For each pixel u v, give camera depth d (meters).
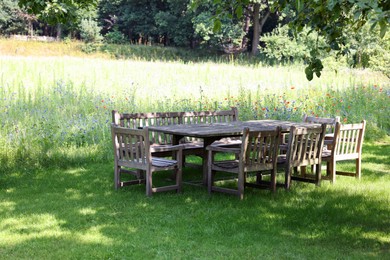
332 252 4.94
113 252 4.88
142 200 6.94
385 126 13.20
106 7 54.66
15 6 51.50
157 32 53.84
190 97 14.28
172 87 15.80
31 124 10.29
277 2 5.36
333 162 8.05
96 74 18.11
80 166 9.22
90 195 7.20
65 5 7.50
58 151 9.40
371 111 13.80
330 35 5.18
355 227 5.79
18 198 7.03
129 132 7.25
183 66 23.56
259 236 5.43
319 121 9.16
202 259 4.71
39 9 7.52
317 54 5.12
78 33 54.06
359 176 8.43
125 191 7.46
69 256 4.76
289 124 8.52
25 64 19.17
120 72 19.06
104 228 5.69
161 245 5.12
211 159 7.23
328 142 8.20
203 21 45.28
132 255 4.82
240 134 7.38
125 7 54.59
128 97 13.49
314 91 15.73
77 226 5.75
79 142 10.23
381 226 5.85
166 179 8.29
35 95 12.94
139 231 5.59
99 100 12.87
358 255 4.86
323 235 5.50
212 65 25.67
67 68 19.55
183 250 4.98
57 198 7.04
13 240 5.23
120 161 7.48
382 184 8.02
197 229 5.67
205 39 46.12
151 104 12.93
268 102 13.62
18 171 8.70
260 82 18.36
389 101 14.61
